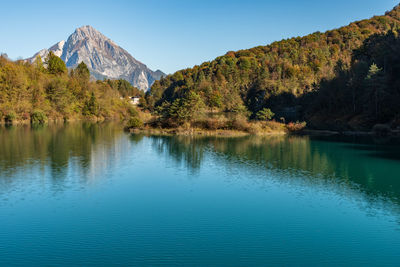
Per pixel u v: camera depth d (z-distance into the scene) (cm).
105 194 2277
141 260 1327
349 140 5912
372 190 2403
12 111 9588
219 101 15750
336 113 9506
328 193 2328
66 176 2775
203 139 5941
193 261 1323
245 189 2428
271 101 13675
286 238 1562
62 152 4088
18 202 2075
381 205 2064
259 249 1438
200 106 7875
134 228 1667
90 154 3959
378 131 7088
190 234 1602
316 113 10231
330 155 4016
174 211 1939
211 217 1839
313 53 17612
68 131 7412
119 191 2352
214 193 2320
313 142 5547
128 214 1877
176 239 1538
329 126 8669
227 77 18712
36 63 14038
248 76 18325
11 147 4494
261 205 2061
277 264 1307
